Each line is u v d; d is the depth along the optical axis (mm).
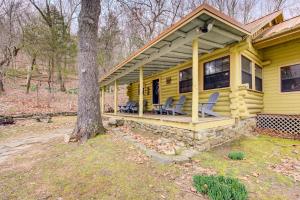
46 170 3686
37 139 6910
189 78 8242
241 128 6266
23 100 15047
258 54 7562
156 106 10031
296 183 3189
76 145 5152
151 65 8828
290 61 7012
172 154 4184
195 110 4859
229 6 19844
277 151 4816
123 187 2934
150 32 19984
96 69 6074
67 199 2697
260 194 2820
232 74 6176
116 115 10242
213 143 5090
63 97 17719
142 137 5965
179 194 2779
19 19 18109
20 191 2955
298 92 6777
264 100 7832
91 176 3295
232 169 3664
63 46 17500
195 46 4914
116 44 22625
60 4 19688
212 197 2605
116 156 4156
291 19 8719
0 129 8805
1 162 4371
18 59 23203
